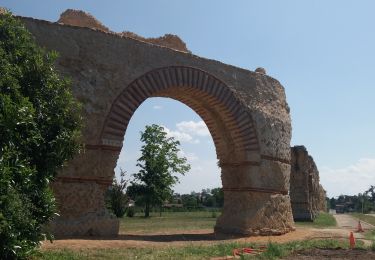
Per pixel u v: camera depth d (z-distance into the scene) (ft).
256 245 42.88
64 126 29.58
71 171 42.91
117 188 114.52
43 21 43.78
